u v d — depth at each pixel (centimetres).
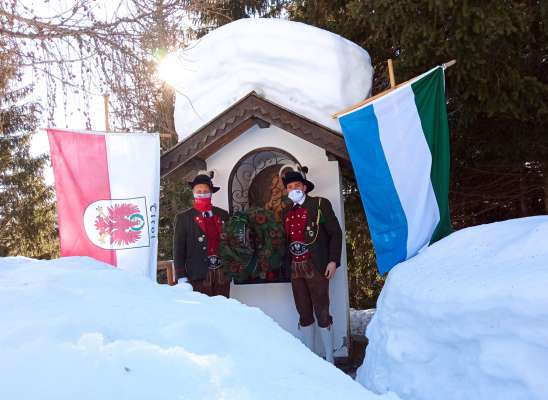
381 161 414
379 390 265
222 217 504
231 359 131
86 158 454
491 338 208
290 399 119
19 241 1409
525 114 557
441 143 425
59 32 490
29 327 127
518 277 210
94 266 209
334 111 511
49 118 496
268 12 992
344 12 718
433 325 242
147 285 192
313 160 510
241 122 480
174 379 114
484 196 756
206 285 478
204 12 579
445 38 550
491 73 549
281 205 537
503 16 505
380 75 740
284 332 167
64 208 449
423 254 318
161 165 493
